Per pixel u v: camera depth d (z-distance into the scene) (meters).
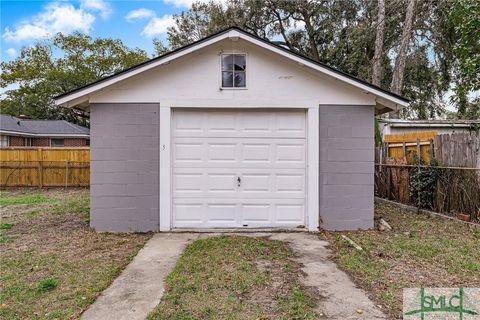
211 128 6.95
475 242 5.91
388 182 10.65
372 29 17.31
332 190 6.93
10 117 23.62
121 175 6.79
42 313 3.45
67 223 7.62
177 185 6.94
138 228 6.81
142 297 3.79
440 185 8.23
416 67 17.48
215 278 4.29
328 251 5.49
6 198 11.86
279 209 6.99
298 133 6.99
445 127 13.41
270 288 4.01
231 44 6.77
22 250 5.59
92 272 4.56
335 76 6.61
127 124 6.77
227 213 6.96
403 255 5.23
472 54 9.17
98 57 29.41
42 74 29.33
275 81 6.84
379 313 3.42
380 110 7.83
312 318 3.31
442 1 14.34
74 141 25.14
